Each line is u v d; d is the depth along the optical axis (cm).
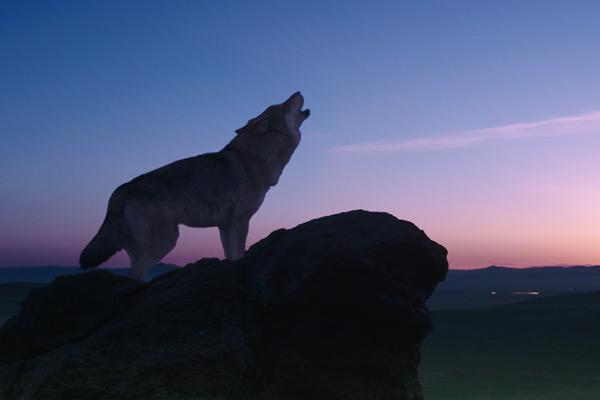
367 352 691
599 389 1894
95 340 671
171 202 856
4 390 689
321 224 718
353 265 665
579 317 3775
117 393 634
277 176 972
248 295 708
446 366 2394
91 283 752
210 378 642
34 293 752
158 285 762
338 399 680
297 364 679
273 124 964
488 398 1814
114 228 855
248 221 941
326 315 687
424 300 707
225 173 902
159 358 648
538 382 2030
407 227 703
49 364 654
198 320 690
